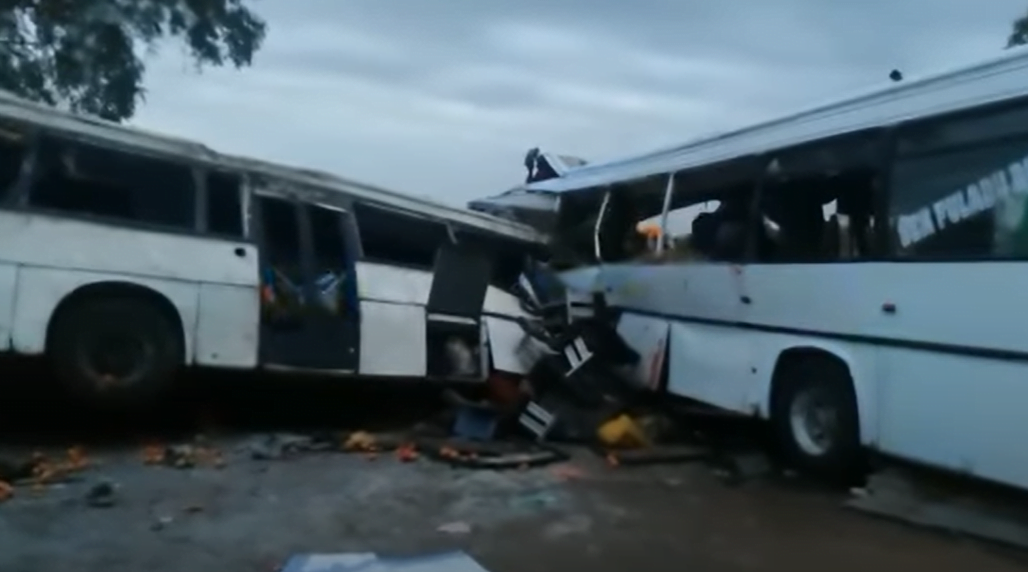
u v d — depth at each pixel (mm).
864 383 6922
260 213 7867
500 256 9742
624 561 5215
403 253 8812
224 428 8273
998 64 6090
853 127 7180
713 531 5980
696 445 8750
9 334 6578
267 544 5145
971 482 6562
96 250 6984
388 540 5344
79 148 7023
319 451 7602
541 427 8477
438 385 8984
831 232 7363
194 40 13797
